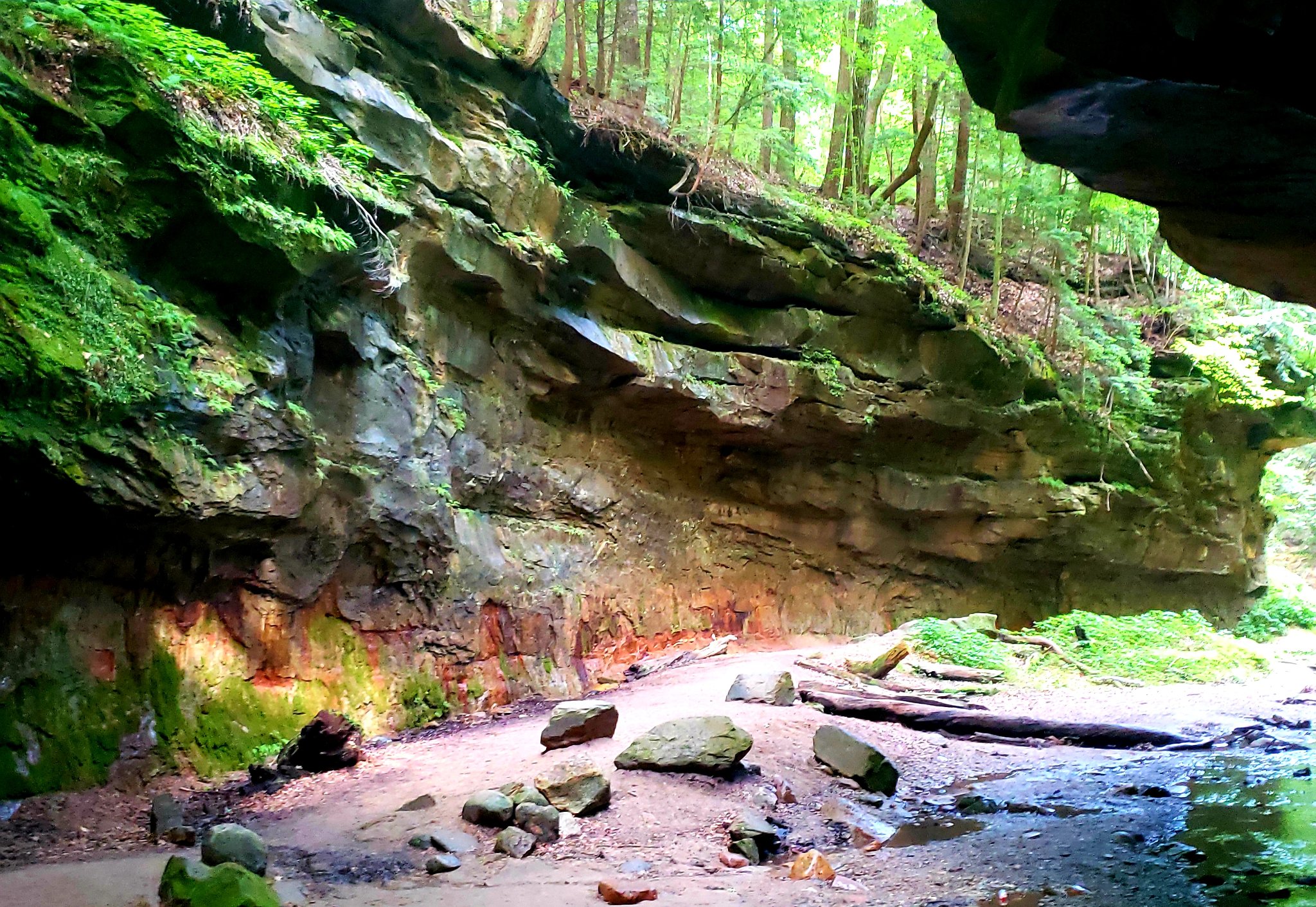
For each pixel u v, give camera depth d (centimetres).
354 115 1015
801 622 1902
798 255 1639
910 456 1994
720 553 1805
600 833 666
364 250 974
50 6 718
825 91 1705
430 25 1123
